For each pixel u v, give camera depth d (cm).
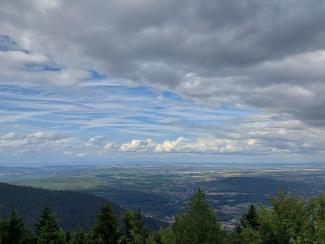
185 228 2748
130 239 5156
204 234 2719
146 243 4388
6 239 5447
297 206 3030
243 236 3077
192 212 2766
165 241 2947
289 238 2944
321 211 2956
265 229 3023
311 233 2828
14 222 5562
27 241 5803
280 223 2980
